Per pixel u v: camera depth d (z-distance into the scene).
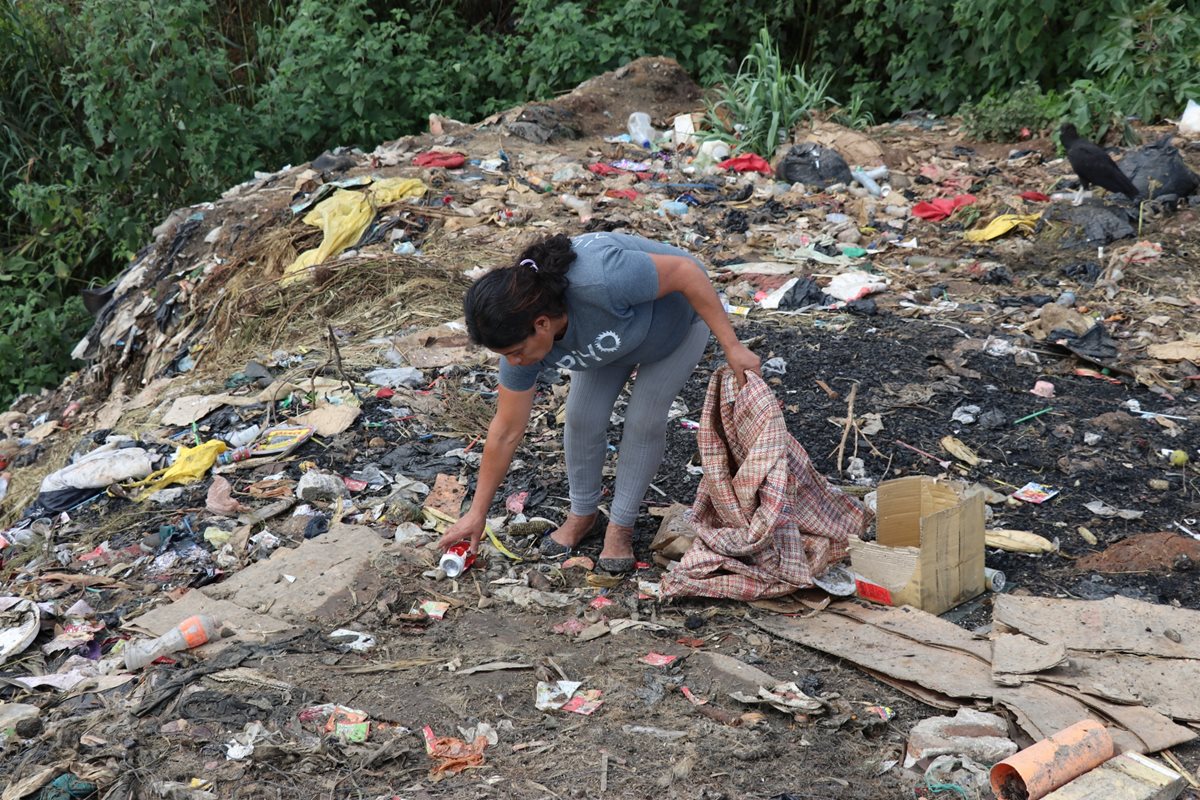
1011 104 10.59
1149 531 4.34
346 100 12.21
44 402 8.78
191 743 3.10
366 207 8.47
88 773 3.00
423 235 8.20
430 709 3.26
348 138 12.30
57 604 4.06
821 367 5.96
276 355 6.46
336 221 8.30
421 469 4.98
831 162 9.60
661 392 3.81
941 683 3.22
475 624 3.76
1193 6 10.84
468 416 5.50
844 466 4.95
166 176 11.60
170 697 3.35
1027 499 4.59
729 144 10.70
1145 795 2.69
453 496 4.66
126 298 9.02
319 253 8.02
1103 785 2.73
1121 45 10.46
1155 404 5.50
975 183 9.33
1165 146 8.42
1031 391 5.64
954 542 3.70
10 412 8.74
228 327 7.14
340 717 3.19
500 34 14.56
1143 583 3.93
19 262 11.32
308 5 12.16
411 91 12.56
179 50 11.05
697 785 2.90
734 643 3.60
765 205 8.96
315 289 7.21
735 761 2.99
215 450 5.24
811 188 9.51
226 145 11.58
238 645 3.63
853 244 8.10
